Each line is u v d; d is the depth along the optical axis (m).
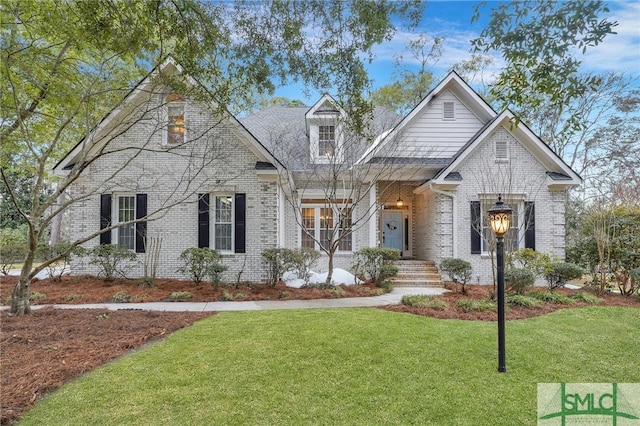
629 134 19.50
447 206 12.48
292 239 14.12
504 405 3.69
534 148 12.47
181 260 11.73
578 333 6.07
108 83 7.88
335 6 5.88
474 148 12.40
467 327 6.37
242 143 11.98
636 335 6.02
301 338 5.64
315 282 11.31
